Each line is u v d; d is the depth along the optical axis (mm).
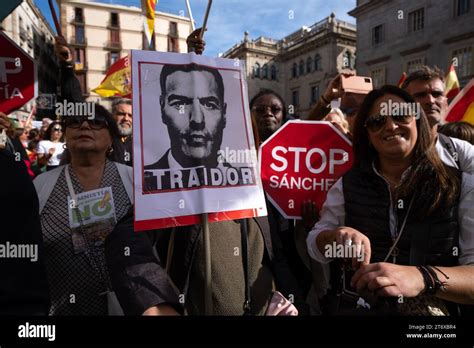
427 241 1176
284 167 1760
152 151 1066
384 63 20328
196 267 1161
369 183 1343
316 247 1400
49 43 27312
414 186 1214
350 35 30062
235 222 1272
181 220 1054
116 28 32281
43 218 1413
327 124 1775
